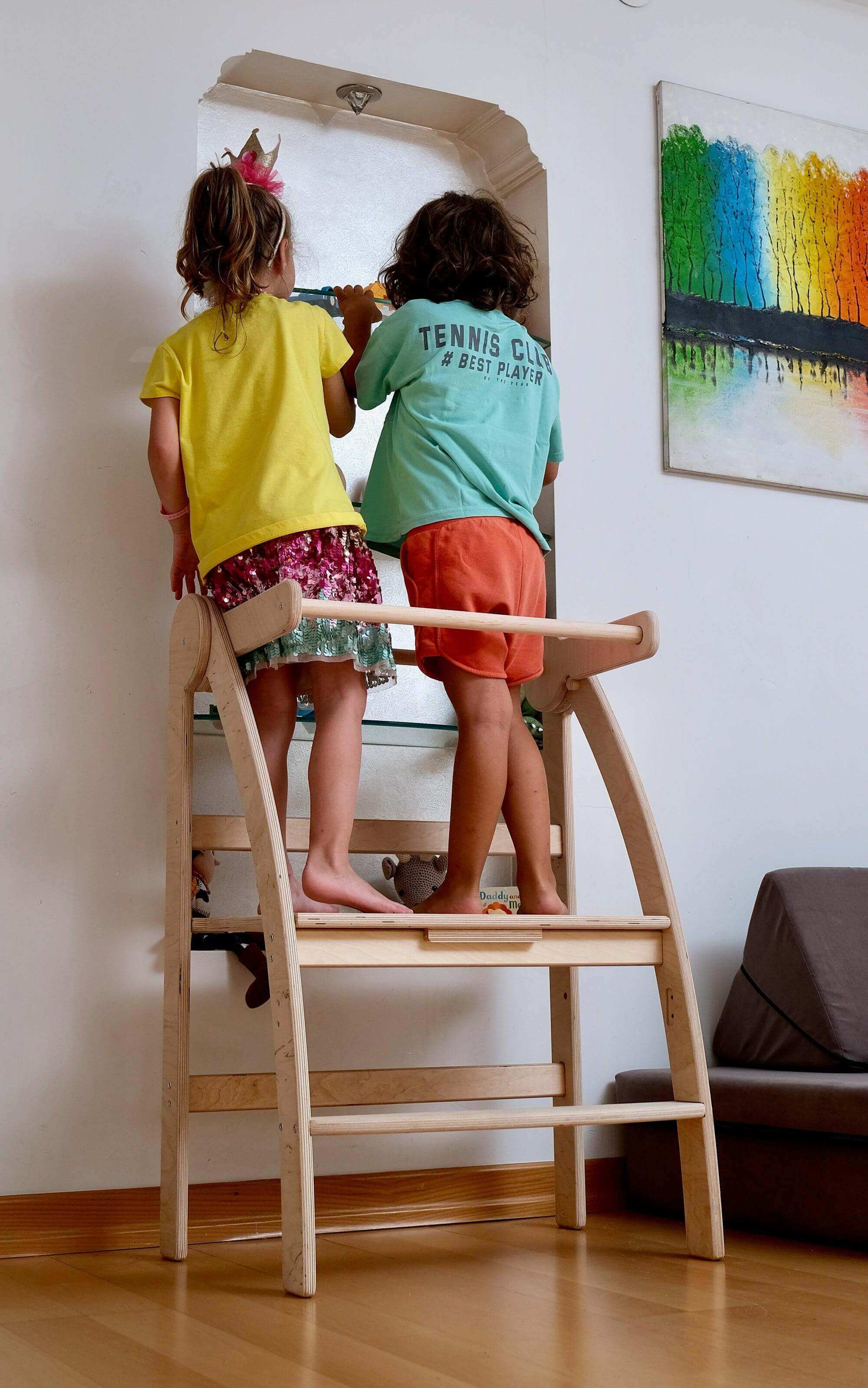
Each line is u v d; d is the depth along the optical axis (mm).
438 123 2410
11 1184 1709
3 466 1859
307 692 1847
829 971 1994
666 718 2299
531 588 1760
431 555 1711
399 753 2193
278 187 1944
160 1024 1830
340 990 1979
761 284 2521
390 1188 1923
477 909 1664
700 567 2381
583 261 2363
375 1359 1127
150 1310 1327
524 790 1771
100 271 1953
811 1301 1363
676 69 2523
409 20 2273
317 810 1646
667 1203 1970
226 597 1666
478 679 1690
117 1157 1772
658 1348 1170
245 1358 1131
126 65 2018
